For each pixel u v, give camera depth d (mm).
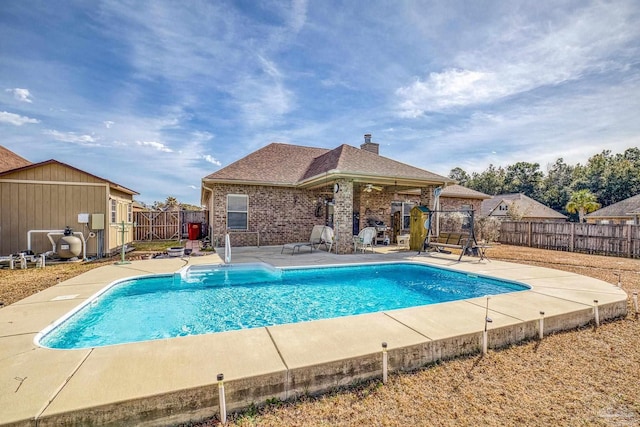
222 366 2922
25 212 10617
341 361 3055
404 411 2672
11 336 3713
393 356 3314
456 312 4652
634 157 54656
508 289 7055
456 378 3207
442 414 2633
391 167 12672
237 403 2674
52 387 2570
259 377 2742
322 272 8828
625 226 11914
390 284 7992
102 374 2785
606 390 2994
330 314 5742
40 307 4883
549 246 14781
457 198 19891
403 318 4367
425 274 9039
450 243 11695
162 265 8789
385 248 13734
